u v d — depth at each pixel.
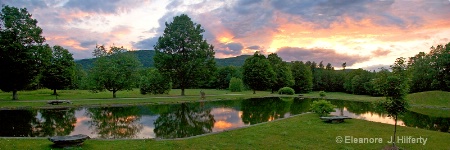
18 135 16.72
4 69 32.50
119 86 39.56
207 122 22.03
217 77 88.00
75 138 11.91
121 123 21.36
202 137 14.30
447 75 45.41
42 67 35.94
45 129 18.70
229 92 61.53
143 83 47.50
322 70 87.62
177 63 46.88
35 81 37.91
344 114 25.62
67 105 29.06
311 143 12.88
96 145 12.34
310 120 19.81
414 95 35.97
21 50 32.88
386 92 11.80
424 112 26.69
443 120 22.09
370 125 17.66
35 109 27.00
